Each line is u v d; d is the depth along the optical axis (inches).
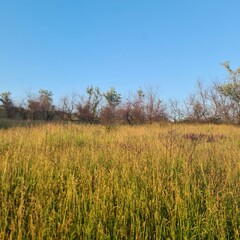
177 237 110.0
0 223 107.0
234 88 932.0
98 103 1210.0
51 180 153.2
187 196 135.3
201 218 117.2
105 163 205.6
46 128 424.2
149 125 745.0
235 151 251.0
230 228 117.3
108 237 104.0
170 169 183.3
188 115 1007.0
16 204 123.6
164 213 125.6
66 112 1214.3
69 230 105.3
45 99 1261.1
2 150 256.5
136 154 210.8
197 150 266.7
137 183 155.1
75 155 221.5
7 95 1264.8
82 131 452.8
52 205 127.4
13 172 170.1
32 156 213.5
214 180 155.1
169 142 283.1
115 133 440.5
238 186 149.3
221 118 970.1
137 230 105.7
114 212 124.1
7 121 703.1
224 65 940.0
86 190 139.3
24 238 101.4
